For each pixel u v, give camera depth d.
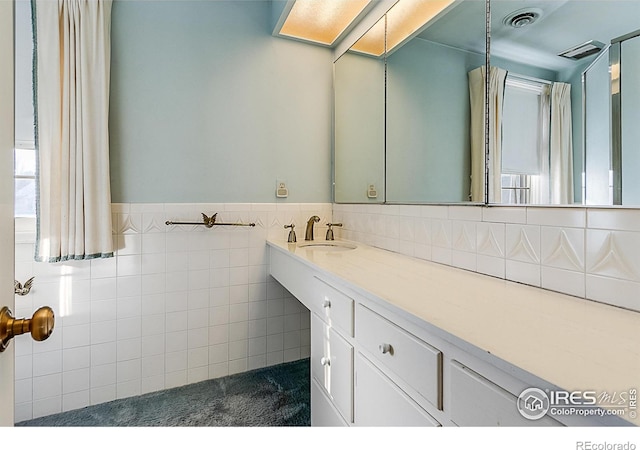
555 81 0.96
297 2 1.86
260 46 2.10
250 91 2.07
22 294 1.61
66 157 1.58
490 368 0.59
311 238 2.09
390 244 1.72
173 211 1.91
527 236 1.04
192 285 1.96
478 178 1.22
